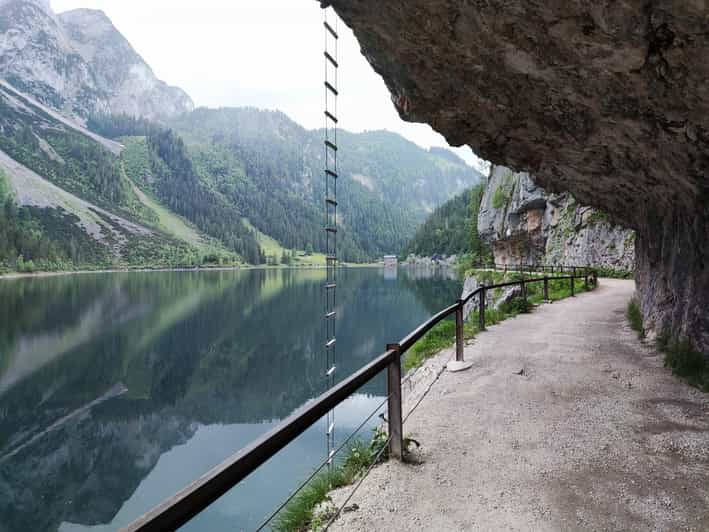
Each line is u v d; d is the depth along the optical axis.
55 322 56.75
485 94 5.93
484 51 4.89
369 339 39.72
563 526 2.87
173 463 21.91
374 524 2.96
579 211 42.00
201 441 24.22
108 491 19.39
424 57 5.64
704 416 4.70
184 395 31.80
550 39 4.09
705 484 3.35
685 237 6.69
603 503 3.12
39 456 23.19
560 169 7.87
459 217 155.62
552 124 6.00
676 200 6.53
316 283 107.81
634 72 3.86
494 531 2.83
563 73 4.55
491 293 28.86
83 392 33.28
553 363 7.15
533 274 36.56
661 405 5.09
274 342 44.19
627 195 8.52
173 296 80.50
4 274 113.50
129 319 58.56
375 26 5.49
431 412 5.11
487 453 3.97
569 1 3.44
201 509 1.57
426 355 9.97
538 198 48.97
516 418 4.82
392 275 121.75
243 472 1.80
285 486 10.66
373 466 3.79
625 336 9.26
